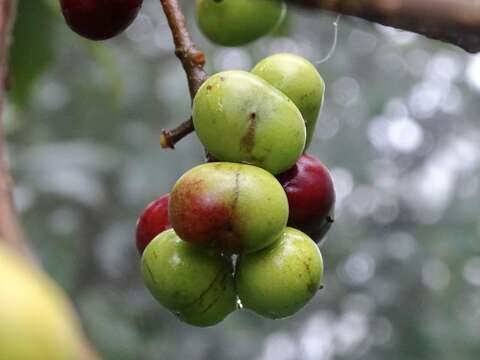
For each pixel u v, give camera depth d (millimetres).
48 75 507
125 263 564
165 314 590
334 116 717
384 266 756
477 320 746
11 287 97
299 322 744
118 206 537
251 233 193
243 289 203
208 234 193
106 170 483
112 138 542
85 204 469
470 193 750
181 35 204
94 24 222
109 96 535
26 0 307
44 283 100
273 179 196
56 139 538
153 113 569
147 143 538
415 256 744
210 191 192
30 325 96
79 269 539
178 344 596
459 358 730
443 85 742
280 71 213
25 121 480
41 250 490
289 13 290
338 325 760
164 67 578
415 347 738
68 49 514
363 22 142
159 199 216
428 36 141
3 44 131
